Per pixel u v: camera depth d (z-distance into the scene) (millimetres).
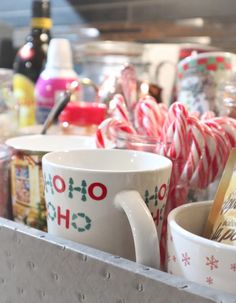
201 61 596
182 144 390
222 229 321
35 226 436
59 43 710
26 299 338
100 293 293
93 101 707
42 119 709
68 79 700
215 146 395
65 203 341
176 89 686
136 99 564
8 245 341
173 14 882
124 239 339
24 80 764
